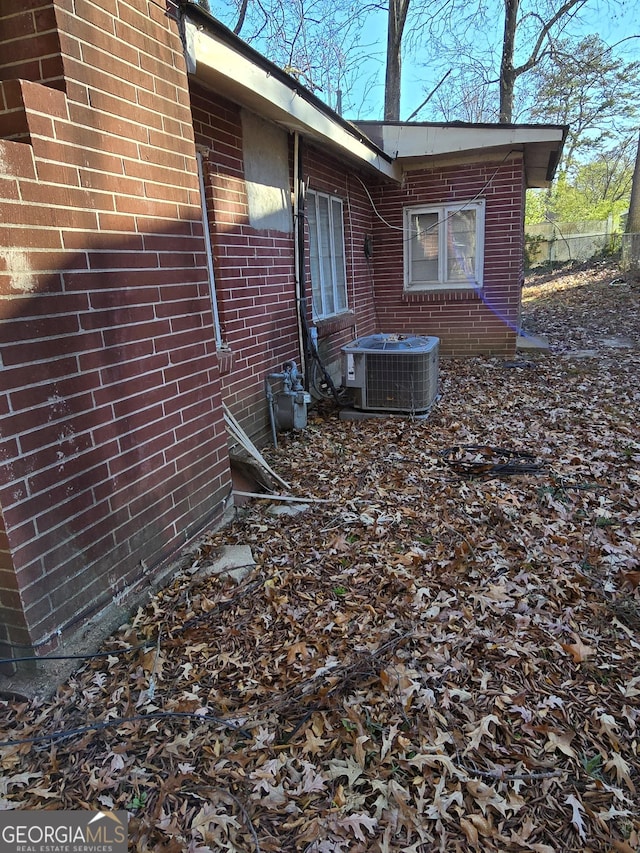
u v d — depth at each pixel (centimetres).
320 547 312
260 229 481
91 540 236
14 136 200
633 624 240
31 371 203
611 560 285
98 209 233
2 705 206
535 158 792
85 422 230
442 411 565
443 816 160
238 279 446
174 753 183
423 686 209
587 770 174
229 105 421
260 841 155
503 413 550
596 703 199
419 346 539
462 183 770
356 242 763
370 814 162
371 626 245
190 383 309
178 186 293
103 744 188
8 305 192
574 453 435
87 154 226
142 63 261
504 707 197
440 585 273
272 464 446
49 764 180
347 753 182
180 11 292
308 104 470
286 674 218
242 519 349
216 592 272
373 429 522
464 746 183
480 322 816
